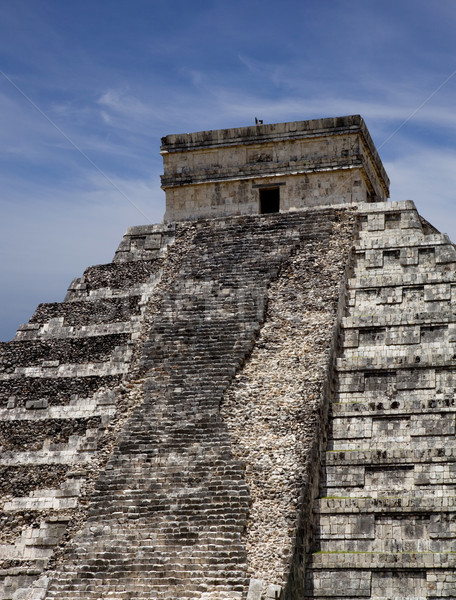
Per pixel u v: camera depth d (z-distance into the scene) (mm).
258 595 33062
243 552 34500
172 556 34875
